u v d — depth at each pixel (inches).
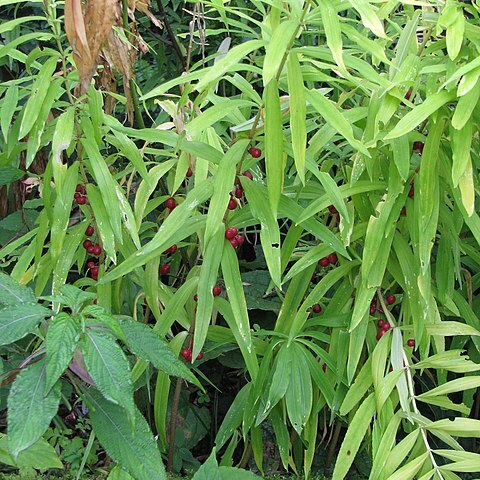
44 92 48.3
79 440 65.2
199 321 49.5
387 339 52.4
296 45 65.6
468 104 41.6
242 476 40.8
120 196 51.8
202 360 63.8
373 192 53.7
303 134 42.0
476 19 49.4
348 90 63.9
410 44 52.4
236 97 71.7
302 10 43.2
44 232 55.7
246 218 52.1
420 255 46.3
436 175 47.6
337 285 70.5
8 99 53.0
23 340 68.0
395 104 45.9
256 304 69.5
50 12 51.9
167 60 91.4
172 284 71.2
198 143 49.7
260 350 58.1
